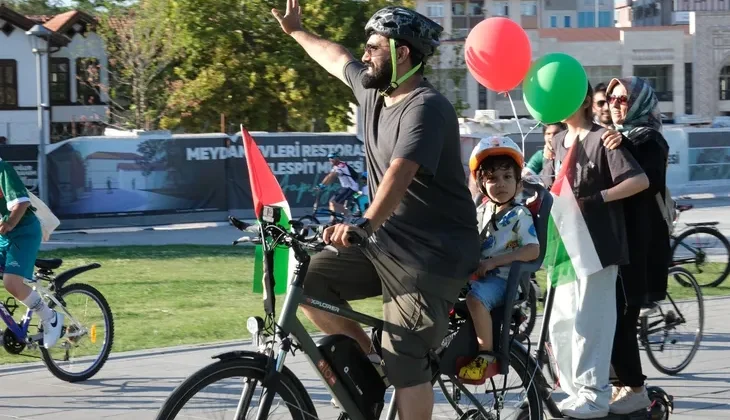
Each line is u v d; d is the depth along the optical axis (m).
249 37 42.38
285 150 31.19
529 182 6.59
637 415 7.56
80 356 9.78
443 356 6.04
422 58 5.49
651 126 7.88
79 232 28.08
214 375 5.13
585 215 7.18
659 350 9.80
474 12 75.12
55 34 52.62
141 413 8.27
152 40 45.38
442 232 5.56
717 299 14.59
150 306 14.35
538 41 68.38
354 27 41.19
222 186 30.67
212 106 41.94
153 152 29.58
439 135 5.29
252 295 15.59
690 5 77.44
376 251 5.55
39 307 9.52
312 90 41.59
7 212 9.52
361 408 5.67
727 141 37.72
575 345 7.29
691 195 37.19
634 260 7.60
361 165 32.41
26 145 27.91
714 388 9.27
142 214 29.52
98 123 56.62
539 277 15.89
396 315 5.62
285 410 5.43
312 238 5.19
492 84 7.64
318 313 5.68
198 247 23.39
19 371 10.05
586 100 7.39
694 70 70.25
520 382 6.50
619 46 69.44
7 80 55.22
